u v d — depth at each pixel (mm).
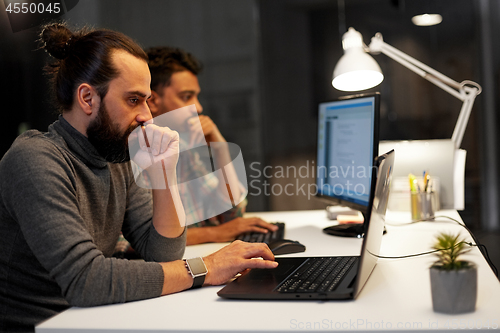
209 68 3350
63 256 818
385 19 3260
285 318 701
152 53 1793
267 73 3299
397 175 1744
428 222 1454
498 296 742
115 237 1137
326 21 3316
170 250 1096
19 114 3004
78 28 1066
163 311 773
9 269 951
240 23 3277
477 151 3387
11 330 954
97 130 992
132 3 3361
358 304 744
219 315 734
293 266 964
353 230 1347
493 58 3314
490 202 3393
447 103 3287
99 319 748
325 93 3336
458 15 3279
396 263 990
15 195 868
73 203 892
